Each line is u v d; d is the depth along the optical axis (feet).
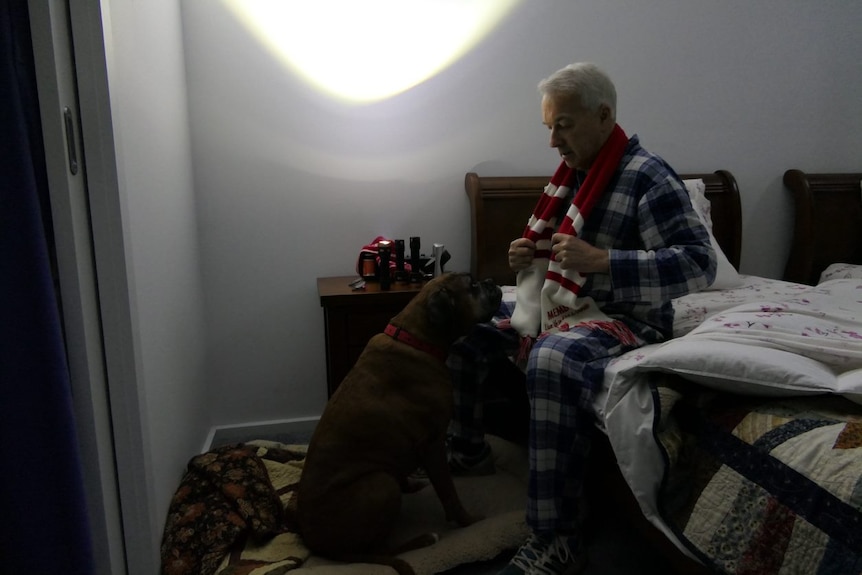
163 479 4.68
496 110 7.50
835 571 2.56
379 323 6.19
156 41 5.01
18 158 2.75
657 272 4.35
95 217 3.51
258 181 6.91
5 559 2.99
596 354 4.41
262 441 6.15
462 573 4.48
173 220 5.43
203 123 6.65
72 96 3.34
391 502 4.36
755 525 3.01
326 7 6.80
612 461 4.42
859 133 8.72
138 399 3.79
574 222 4.66
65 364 3.00
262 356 7.25
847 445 2.79
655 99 8.03
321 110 6.98
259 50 6.70
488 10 7.29
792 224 8.76
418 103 7.25
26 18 3.08
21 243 2.79
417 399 4.62
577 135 4.64
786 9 8.13
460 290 4.84
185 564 4.26
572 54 7.62
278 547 4.54
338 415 4.51
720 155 8.39
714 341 3.82
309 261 7.22
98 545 3.67
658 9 7.77
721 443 3.44
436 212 7.54
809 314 4.39
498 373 6.98
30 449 2.91
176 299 5.41
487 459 5.88
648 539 3.97
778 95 8.38
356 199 7.25
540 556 4.29
